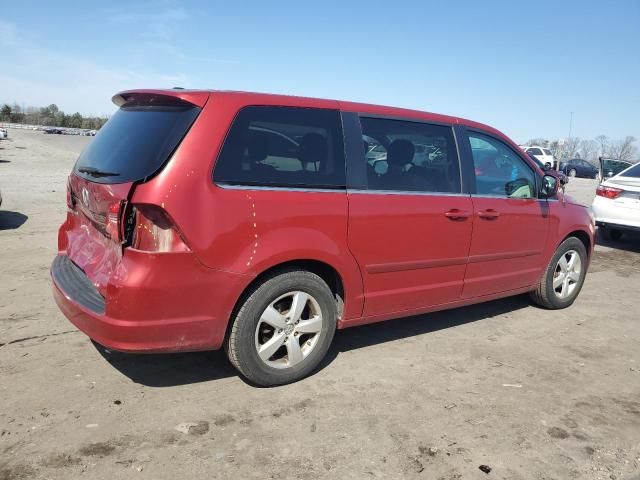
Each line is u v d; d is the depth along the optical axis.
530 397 3.61
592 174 36.94
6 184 14.71
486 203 4.53
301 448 2.90
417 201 4.02
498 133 4.84
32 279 5.74
